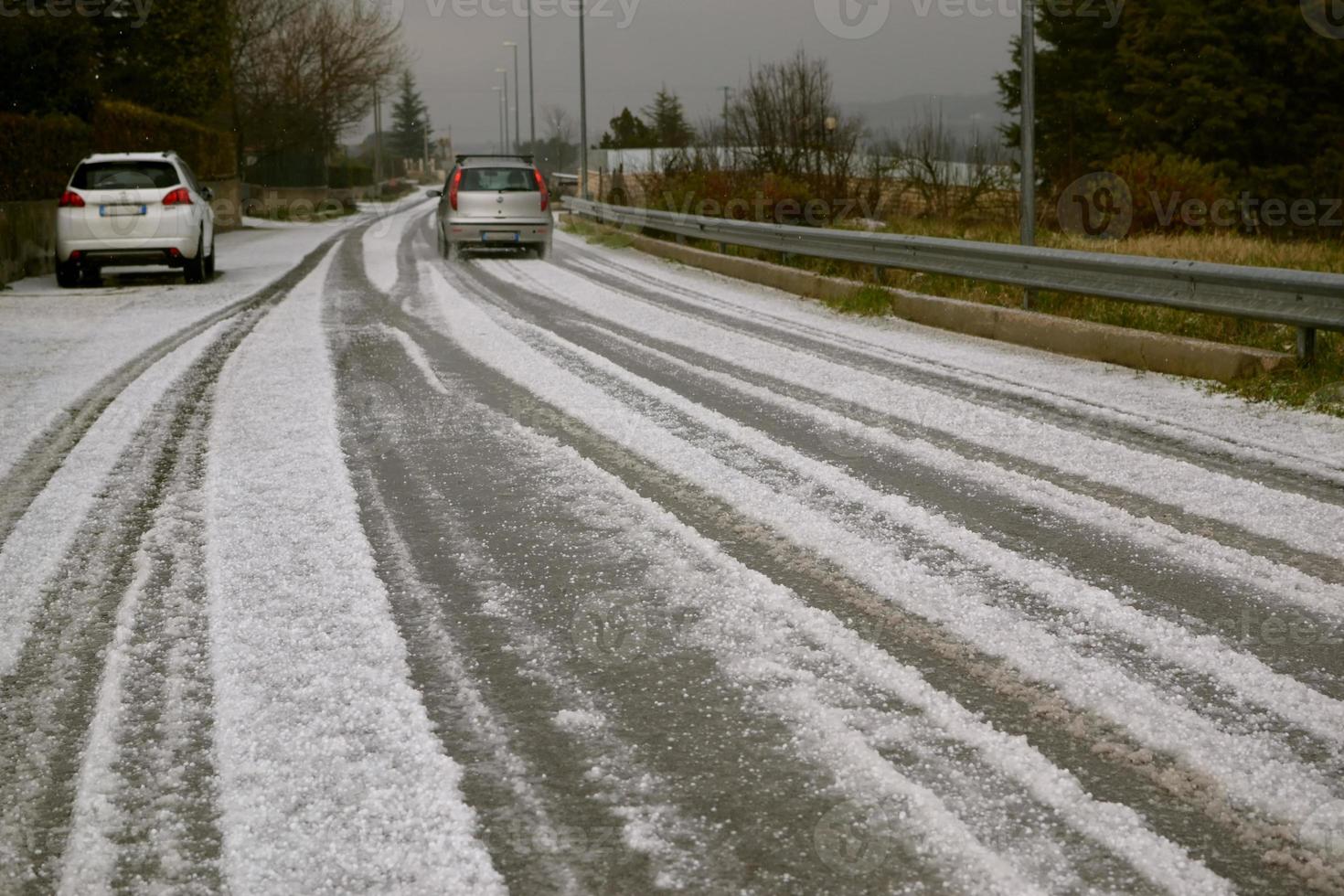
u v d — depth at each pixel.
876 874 2.42
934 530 4.70
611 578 4.20
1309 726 3.06
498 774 2.86
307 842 2.56
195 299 13.67
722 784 2.79
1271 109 34.94
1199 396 7.49
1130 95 37.84
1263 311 7.92
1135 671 3.40
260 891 2.39
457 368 8.54
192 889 2.41
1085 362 8.87
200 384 7.95
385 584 4.17
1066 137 39.22
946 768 2.85
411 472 5.66
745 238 16.62
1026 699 3.22
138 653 3.58
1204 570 4.26
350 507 5.05
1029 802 2.69
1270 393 7.31
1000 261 10.76
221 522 4.86
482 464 5.80
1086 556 4.40
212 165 35.12
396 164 128.62
